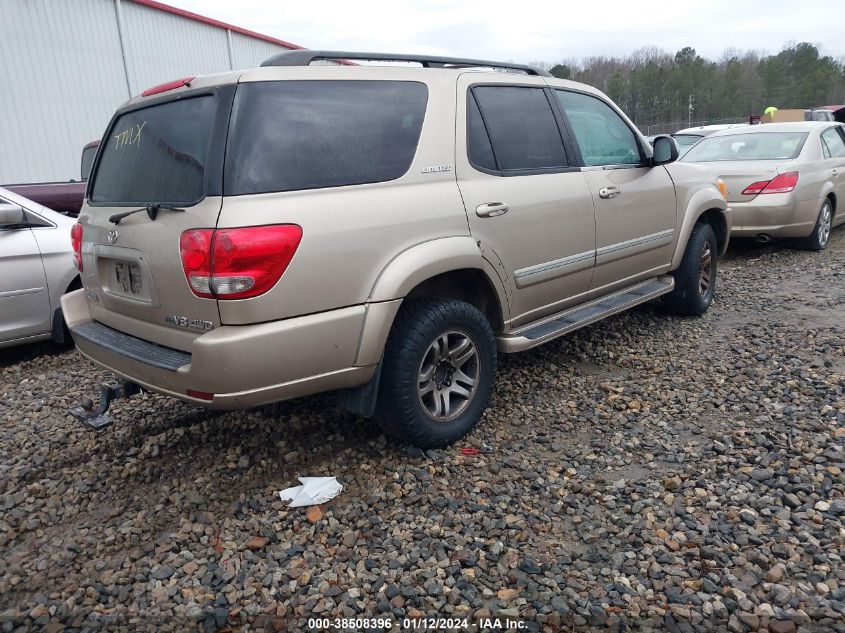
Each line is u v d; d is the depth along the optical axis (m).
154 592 2.45
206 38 16.12
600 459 3.30
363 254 2.92
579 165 4.21
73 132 12.63
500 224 3.55
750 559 2.50
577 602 2.32
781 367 4.36
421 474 3.16
